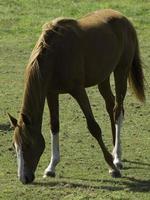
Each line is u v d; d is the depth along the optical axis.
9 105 19.05
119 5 37.03
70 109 18.42
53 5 37.59
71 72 11.53
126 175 12.39
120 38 13.28
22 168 10.85
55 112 12.10
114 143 13.42
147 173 12.57
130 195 10.97
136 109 18.27
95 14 13.48
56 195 11.00
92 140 15.09
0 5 37.56
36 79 11.02
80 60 11.73
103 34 12.62
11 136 15.59
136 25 32.97
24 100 11.02
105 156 12.20
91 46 12.12
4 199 10.84
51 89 11.72
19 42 30.14
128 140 15.02
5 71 24.12
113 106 13.59
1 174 12.43
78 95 11.72
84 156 13.74
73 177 12.20
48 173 12.16
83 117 17.47
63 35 11.63
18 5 37.62
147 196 10.93
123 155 13.82
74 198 10.75
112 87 21.22
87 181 11.90
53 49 11.41
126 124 16.56
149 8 36.28
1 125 16.67
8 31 32.44
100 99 19.70
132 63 14.05
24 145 10.84
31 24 33.62
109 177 12.20
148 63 24.62
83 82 11.87
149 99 19.41
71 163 13.19
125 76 13.56
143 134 15.59
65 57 11.48
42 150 11.24
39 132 11.20
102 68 12.46
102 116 17.52
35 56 11.18
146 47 28.16
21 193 11.13
